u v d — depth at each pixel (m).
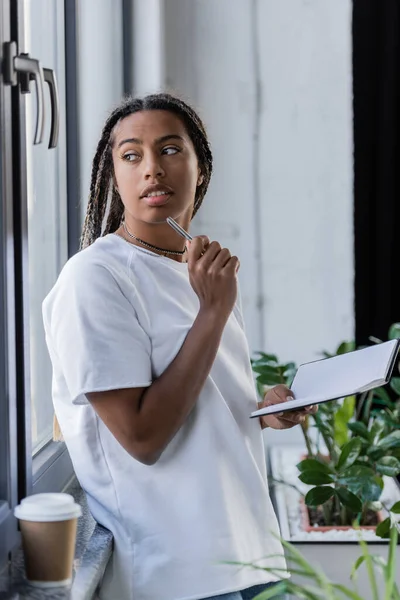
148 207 2.06
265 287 4.62
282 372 3.62
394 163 4.47
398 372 4.46
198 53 4.52
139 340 1.94
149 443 1.89
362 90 4.46
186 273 2.12
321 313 4.61
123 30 4.23
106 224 2.32
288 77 4.53
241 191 4.58
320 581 1.55
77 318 1.91
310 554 3.12
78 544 2.08
